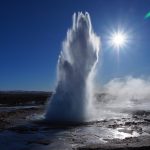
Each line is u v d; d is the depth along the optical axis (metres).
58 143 15.36
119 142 15.00
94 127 21.00
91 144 14.70
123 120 25.28
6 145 15.05
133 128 20.48
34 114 30.55
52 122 23.56
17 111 33.75
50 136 17.41
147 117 28.16
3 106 47.06
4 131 19.25
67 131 19.28
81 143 15.26
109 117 27.77
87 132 18.81
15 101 59.72
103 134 18.08
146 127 21.08
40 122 23.56
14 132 18.91
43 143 15.40
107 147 13.61
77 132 18.83
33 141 15.94
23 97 68.00
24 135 17.83
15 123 23.11
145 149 13.35
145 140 15.32
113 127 20.98
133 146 13.66
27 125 21.95
